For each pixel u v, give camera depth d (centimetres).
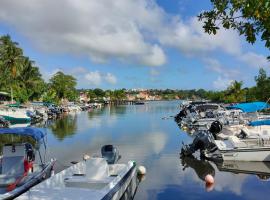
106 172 1112
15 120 4303
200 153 1888
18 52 6406
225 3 510
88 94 14825
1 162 1304
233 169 1603
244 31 514
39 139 1345
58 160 1884
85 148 2298
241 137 1880
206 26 541
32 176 1201
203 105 4488
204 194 1224
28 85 7656
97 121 4716
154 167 1677
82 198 865
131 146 2358
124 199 1086
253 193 1227
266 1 432
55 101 8812
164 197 1196
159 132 3247
